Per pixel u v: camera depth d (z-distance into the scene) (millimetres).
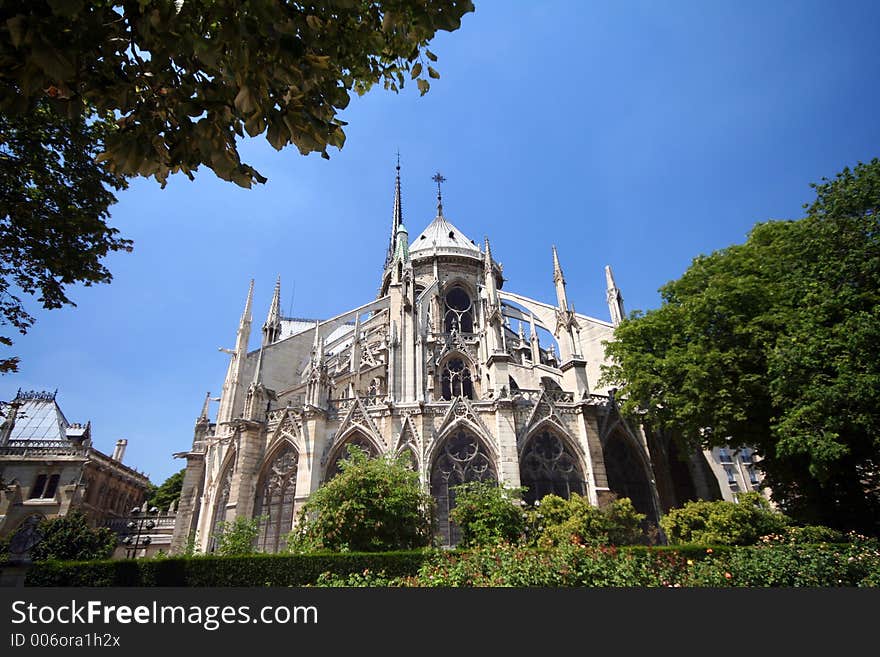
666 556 19609
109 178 19250
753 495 27844
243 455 35906
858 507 25875
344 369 51094
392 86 8797
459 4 6852
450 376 50531
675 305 33281
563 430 35531
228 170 6488
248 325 49031
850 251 23938
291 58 5812
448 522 32031
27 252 18719
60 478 55000
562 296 41094
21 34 4965
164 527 52312
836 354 22797
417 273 65250
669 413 32219
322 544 24297
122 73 6371
